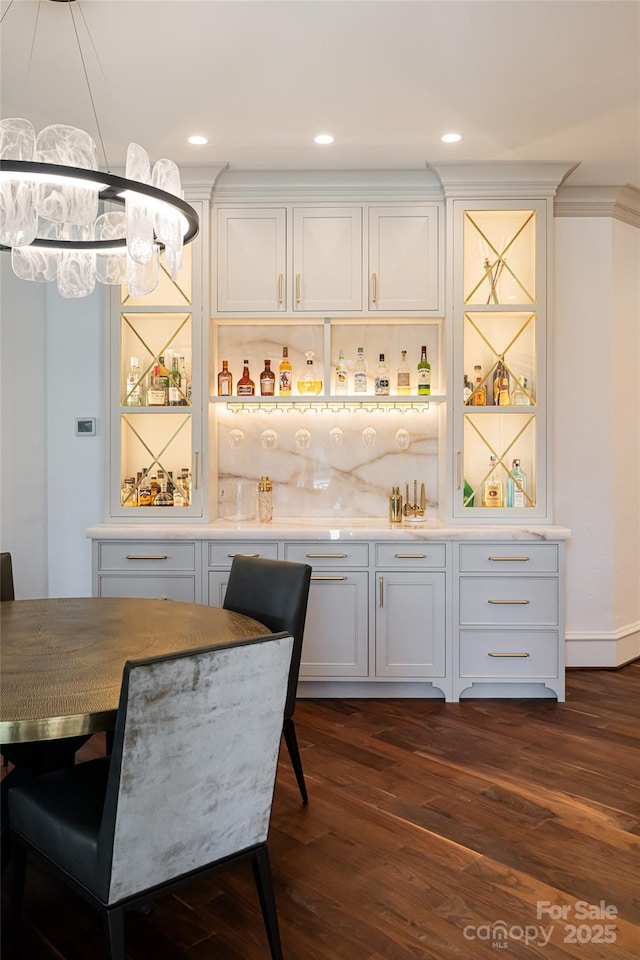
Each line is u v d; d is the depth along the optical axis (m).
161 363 4.08
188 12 2.52
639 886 2.14
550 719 3.54
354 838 2.41
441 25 2.62
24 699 1.66
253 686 1.64
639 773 2.92
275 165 3.88
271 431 4.38
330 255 3.99
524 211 3.94
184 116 3.32
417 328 4.30
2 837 2.18
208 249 3.96
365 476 4.38
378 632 3.82
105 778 1.87
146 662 1.46
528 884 2.15
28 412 4.16
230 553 3.83
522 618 3.81
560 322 4.34
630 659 4.49
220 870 1.69
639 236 4.55
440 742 3.24
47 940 1.93
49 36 2.65
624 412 4.45
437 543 3.80
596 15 2.57
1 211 1.95
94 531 3.83
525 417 4.04
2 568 3.02
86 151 2.07
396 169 3.93
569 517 4.36
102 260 2.66
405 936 1.91
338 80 3.01
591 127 3.45
